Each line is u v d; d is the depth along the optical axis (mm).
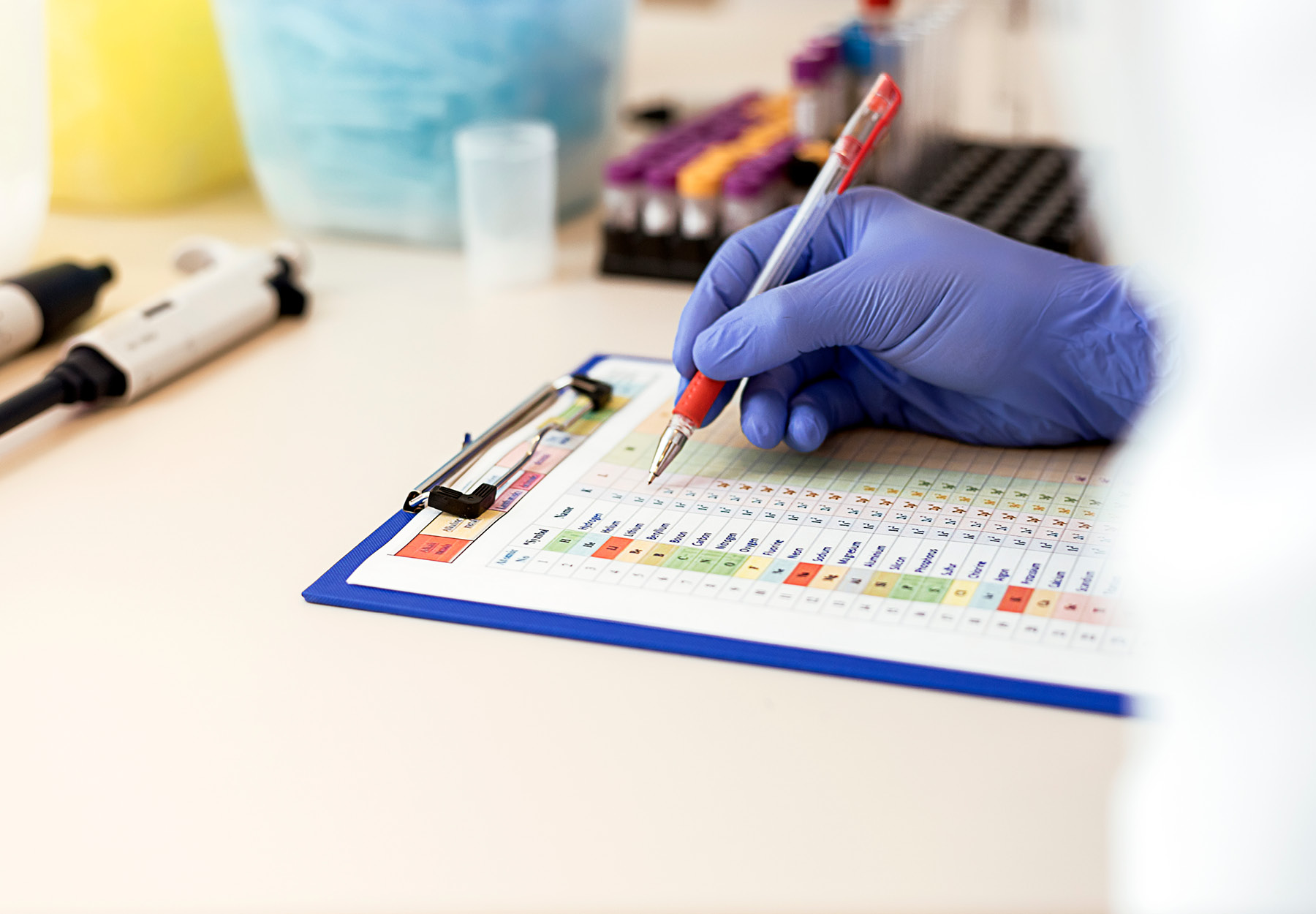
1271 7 190
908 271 570
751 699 415
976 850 344
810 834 352
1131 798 260
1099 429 602
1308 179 194
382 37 874
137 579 506
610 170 884
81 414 681
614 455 602
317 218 975
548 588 480
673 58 1580
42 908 332
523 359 748
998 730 395
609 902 330
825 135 954
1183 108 203
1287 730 218
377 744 397
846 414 629
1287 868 221
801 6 1863
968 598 464
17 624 474
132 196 1032
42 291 758
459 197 930
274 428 656
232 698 424
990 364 578
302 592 490
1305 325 201
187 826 362
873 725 400
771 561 495
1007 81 1188
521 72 903
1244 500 214
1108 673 417
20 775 386
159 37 972
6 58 745
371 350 770
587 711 411
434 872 342
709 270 621
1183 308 227
